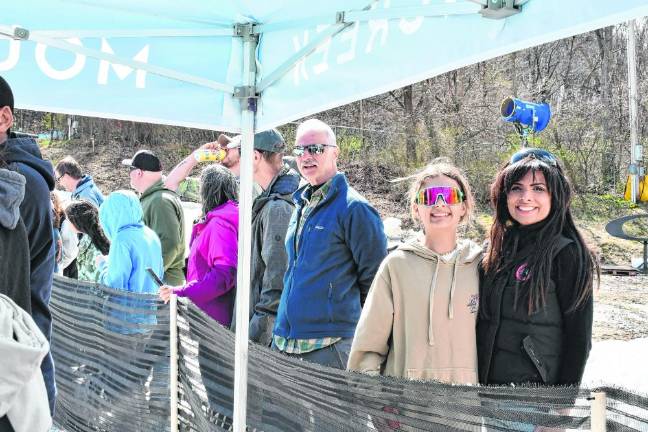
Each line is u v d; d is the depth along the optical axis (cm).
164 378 354
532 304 221
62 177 612
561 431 180
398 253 249
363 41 215
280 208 344
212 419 314
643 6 133
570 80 1903
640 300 909
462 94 1962
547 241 221
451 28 180
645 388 528
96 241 489
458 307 238
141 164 472
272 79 263
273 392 277
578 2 146
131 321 371
